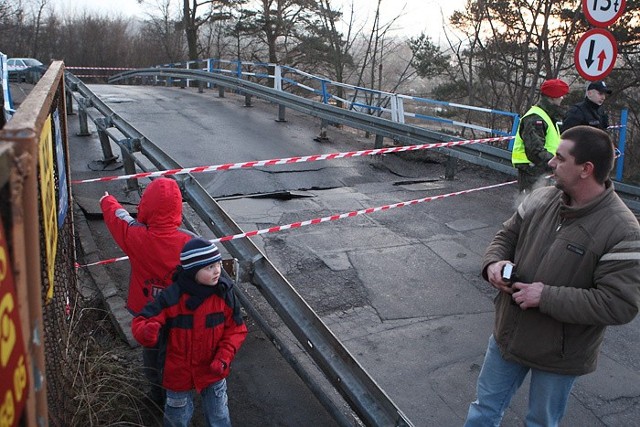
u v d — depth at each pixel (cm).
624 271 231
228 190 771
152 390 325
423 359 414
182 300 272
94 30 4831
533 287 245
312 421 342
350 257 577
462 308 490
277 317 458
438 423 350
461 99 2447
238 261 359
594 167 238
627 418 365
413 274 548
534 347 257
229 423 302
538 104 595
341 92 2789
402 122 1116
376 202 766
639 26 1731
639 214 743
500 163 818
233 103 1558
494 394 281
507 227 290
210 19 3353
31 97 197
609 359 431
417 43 2580
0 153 108
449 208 751
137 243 310
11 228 116
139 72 2298
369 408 262
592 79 659
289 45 3219
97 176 807
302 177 855
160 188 305
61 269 306
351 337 437
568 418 360
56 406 247
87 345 343
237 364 391
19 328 120
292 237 621
